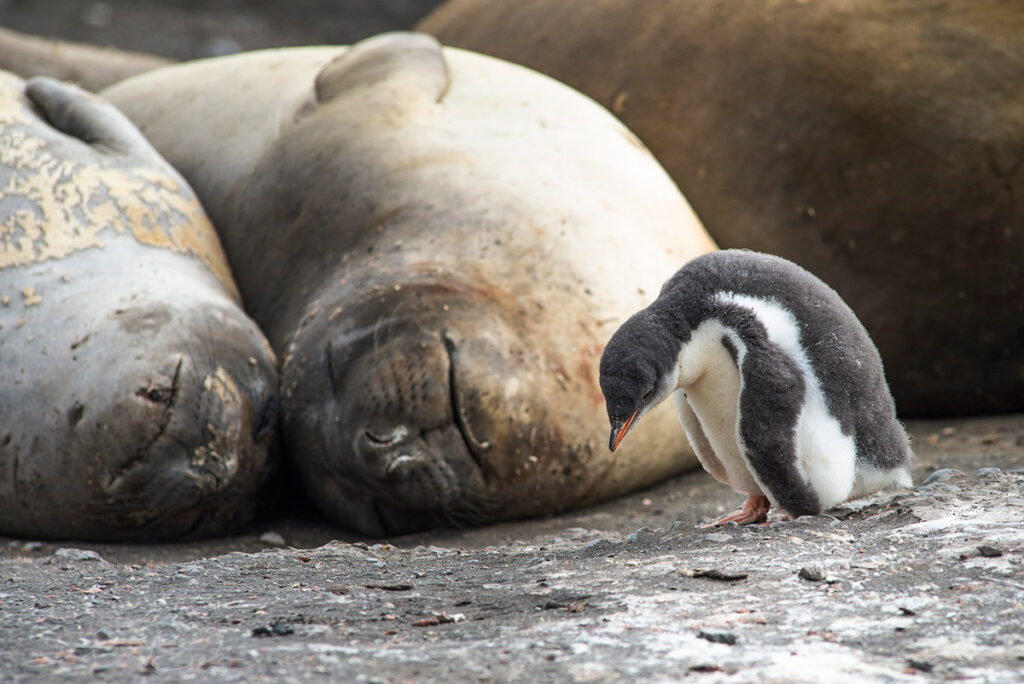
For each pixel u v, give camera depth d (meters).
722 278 10.60
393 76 18.84
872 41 18.08
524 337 14.27
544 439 14.25
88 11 52.75
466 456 13.88
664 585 9.12
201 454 14.13
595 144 17.69
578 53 21.50
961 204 17.31
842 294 18.25
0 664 7.83
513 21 23.58
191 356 14.25
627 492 16.12
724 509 14.80
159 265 16.09
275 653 7.82
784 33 18.84
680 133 19.52
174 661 7.73
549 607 8.84
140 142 18.45
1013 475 12.09
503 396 13.81
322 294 15.80
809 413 10.30
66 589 10.45
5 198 16.27
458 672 7.30
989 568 8.77
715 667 7.18
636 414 9.99
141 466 13.91
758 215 18.67
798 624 7.93
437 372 13.66
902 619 7.92
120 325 14.41
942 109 17.38
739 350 10.26
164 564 13.13
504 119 17.81
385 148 17.22
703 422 11.01
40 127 18.11
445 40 25.20
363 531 15.06
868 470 10.98
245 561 11.60
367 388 13.88
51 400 14.20
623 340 10.16
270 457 15.14
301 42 50.50
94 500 14.12
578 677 7.12
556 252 15.32
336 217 16.83
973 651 7.27
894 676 6.92
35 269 15.55
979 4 17.92
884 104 17.66
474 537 14.31
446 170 16.52
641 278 15.80
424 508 14.30
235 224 18.56
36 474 14.35
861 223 17.89
